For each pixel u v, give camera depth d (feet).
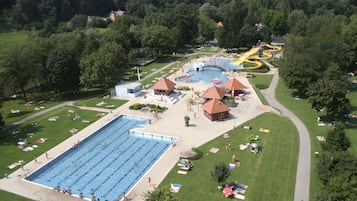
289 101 322.34
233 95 343.87
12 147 248.32
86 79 357.41
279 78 406.62
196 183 190.80
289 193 178.29
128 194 183.93
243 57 483.51
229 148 230.27
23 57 347.36
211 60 522.47
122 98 353.10
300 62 323.37
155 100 337.31
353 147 223.92
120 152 244.01
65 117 304.91
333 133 208.23
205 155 223.51
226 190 177.78
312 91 263.08
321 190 165.27
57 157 232.12
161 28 547.08
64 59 347.97
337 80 273.13
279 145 232.94
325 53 323.98
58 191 192.13
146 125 280.31
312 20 554.05
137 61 524.11
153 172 205.16
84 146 253.44
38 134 269.85
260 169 203.00
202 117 291.38
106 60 373.81
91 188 199.62
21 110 327.47
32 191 192.34
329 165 176.76
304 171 198.80
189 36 652.89
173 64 506.07
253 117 286.46
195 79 419.95
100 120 295.28
